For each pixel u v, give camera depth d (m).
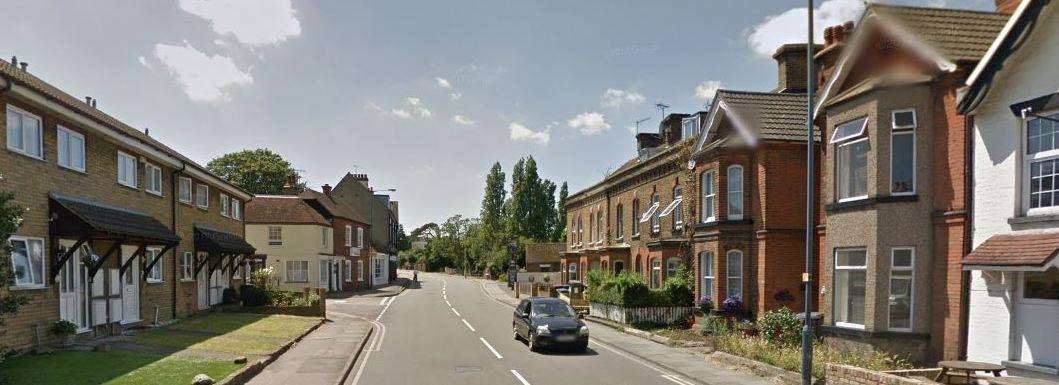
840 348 15.94
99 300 17.59
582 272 42.88
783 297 20.44
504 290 54.75
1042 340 11.59
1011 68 12.23
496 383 13.38
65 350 14.29
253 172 68.88
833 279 16.47
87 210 16.08
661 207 29.14
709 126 23.36
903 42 14.91
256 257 45.91
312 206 49.97
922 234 14.34
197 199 26.33
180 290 24.02
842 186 16.48
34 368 12.25
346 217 53.12
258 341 18.25
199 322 22.58
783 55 24.83
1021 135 12.08
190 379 11.95
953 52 13.83
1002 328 12.31
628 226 33.88
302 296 30.86
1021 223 11.95
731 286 21.95
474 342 20.55
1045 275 11.61
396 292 50.06
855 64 16.55
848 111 16.08
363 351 18.38
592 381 13.66
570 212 47.88
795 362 14.12
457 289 56.06
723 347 17.08
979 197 12.98
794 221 20.83
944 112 14.08
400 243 126.38
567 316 19.47
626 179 33.91
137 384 11.36
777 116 21.70
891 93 14.88
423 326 25.86
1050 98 11.30
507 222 83.69
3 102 13.33
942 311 13.85
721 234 21.97
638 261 32.12
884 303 14.76
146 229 18.50
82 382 11.30
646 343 19.97
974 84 12.68
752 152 21.64
